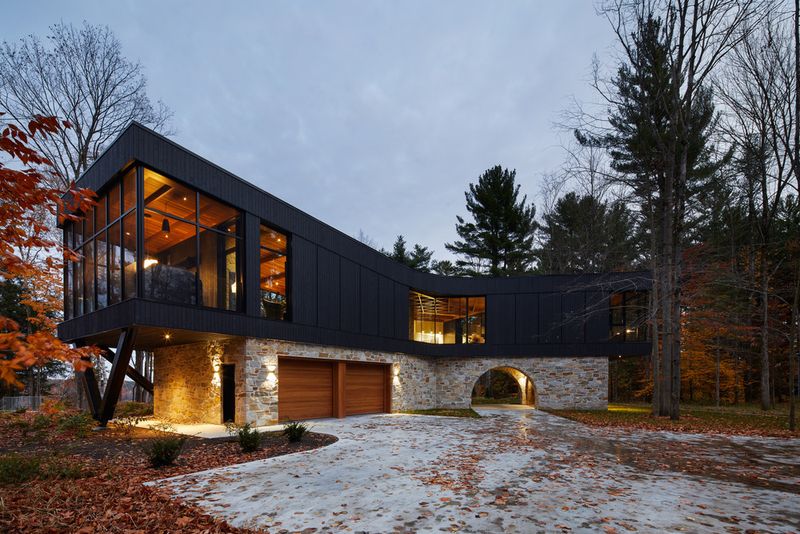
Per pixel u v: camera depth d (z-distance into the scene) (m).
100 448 8.11
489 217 29.62
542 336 19.97
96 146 18.72
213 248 11.05
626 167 17.98
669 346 15.77
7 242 3.87
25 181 3.53
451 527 4.27
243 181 11.76
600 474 6.61
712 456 8.27
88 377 12.21
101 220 11.39
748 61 15.37
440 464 7.17
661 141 15.59
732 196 18.89
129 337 9.82
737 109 16.61
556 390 19.64
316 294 13.96
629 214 19.64
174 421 12.36
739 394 25.92
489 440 9.91
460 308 21.39
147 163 9.47
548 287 20.23
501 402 25.17
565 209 27.80
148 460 6.96
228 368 12.05
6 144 3.32
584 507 4.93
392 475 6.34
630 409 19.73
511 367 20.25
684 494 5.52
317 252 14.20
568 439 10.23
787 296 21.25
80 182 12.17
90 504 4.61
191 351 13.11
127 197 9.96
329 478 6.11
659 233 21.16
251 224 11.93
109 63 18.11
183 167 10.25
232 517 4.44
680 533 4.17
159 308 9.41
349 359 15.34
